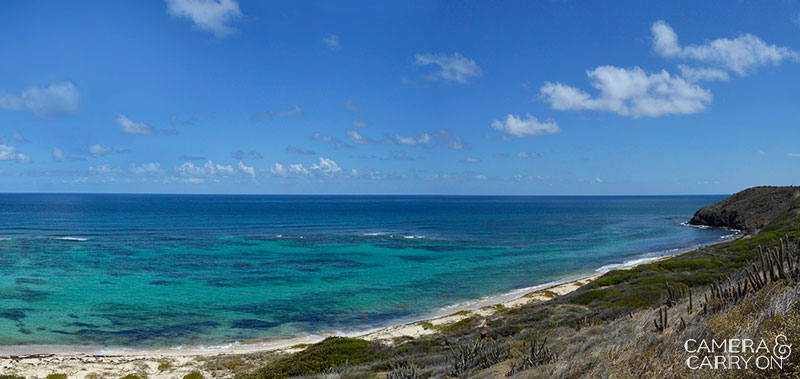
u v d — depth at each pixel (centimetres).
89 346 2892
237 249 7256
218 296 4200
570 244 8069
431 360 1858
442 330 2962
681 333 868
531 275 5250
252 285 4659
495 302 4025
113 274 5119
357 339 2591
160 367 2427
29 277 4875
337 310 3778
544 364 1171
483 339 1783
